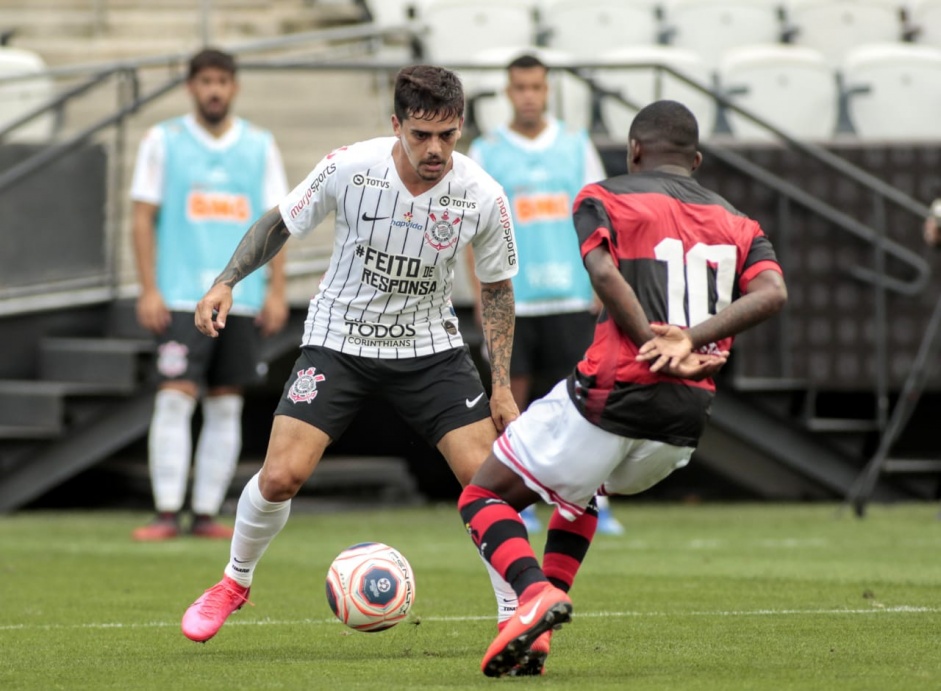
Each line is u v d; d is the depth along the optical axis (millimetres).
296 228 15211
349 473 41781
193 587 21922
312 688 12523
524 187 30672
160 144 30719
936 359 40344
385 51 49188
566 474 13344
